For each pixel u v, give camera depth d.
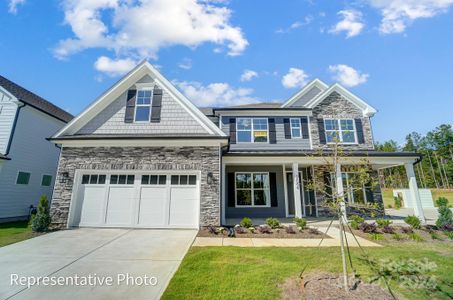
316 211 14.38
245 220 10.19
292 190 15.37
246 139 15.22
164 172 10.35
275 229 9.78
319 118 15.62
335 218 12.85
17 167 13.88
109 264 5.57
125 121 11.47
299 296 3.87
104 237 8.27
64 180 10.21
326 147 14.84
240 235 8.73
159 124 11.35
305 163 12.98
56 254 6.35
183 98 11.63
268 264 5.43
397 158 12.12
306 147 15.08
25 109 14.60
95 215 10.02
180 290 4.09
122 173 10.40
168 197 10.12
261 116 15.69
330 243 7.68
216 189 10.02
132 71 11.93
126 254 6.34
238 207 14.63
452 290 4.15
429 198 23.84
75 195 10.15
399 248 7.03
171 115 11.48
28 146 14.70
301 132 15.38
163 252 6.53
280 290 4.09
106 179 10.38
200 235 8.66
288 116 15.73
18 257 6.09
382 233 9.16
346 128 15.47
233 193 14.84
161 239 8.02
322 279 4.57
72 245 7.25
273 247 7.07
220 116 15.66
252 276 4.68
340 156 6.08
